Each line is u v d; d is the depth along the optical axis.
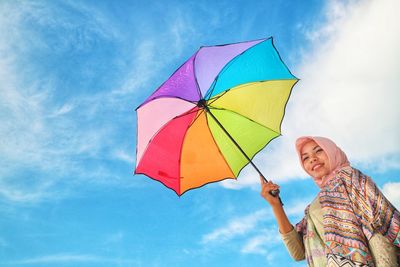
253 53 3.76
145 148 3.67
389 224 2.62
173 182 3.65
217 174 3.67
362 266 2.58
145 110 3.69
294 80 3.73
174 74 3.71
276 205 3.29
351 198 2.80
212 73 3.76
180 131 3.72
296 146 3.42
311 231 2.96
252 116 3.72
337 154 3.23
